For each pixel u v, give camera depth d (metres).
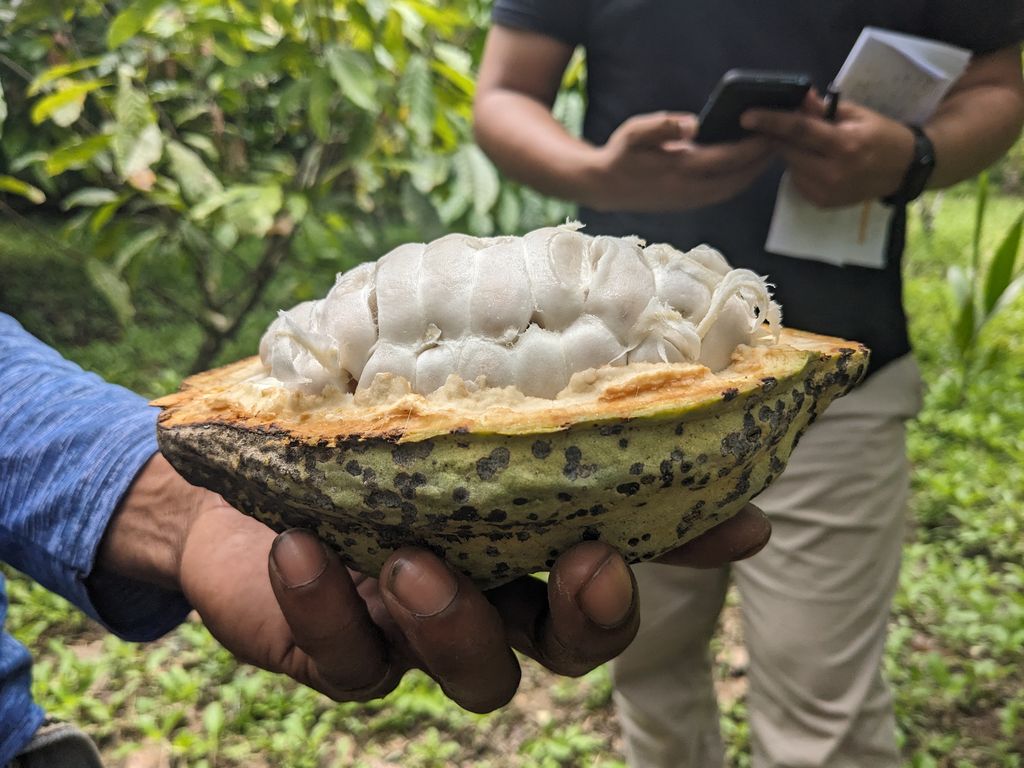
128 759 0.60
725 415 0.23
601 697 0.68
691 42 0.46
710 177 0.44
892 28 0.43
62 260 1.73
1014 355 1.37
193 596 0.29
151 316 1.52
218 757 0.61
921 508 0.94
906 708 0.67
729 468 0.23
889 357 0.46
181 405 0.26
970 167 0.44
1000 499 0.94
